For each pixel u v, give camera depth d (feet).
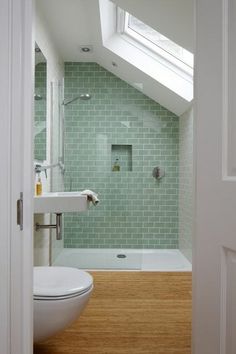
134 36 11.07
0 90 2.72
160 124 13.51
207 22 3.23
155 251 13.37
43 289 4.90
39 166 8.55
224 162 3.07
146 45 11.18
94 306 7.79
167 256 12.87
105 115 12.42
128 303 8.02
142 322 6.95
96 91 12.53
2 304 2.73
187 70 11.26
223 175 3.07
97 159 12.46
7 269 2.75
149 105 13.52
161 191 13.64
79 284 5.18
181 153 13.23
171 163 13.64
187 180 12.16
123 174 12.51
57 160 11.63
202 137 3.33
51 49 10.75
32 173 2.91
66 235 12.62
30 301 2.92
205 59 3.26
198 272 3.39
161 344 6.04
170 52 11.21
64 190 12.38
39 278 5.50
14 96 2.75
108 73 12.71
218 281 3.14
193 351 3.60
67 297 4.84
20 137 2.78
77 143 12.43
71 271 5.86
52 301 4.76
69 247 12.60
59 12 9.30
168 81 11.28
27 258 2.87
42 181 9.71
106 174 12.49
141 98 12.42
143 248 13.53
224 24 3.04
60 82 11.80
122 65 11.68
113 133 12.41
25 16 2.80
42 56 9.48
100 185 12.51
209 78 3.21
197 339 3.42
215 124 3.14
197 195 3.41
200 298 3.37
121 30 10.98
